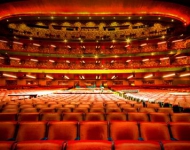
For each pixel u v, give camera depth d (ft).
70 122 11.09
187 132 10.53
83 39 96.12
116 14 88.79
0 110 18.61
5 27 89.10
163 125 10.78
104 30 100.17
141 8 80.74
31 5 76.64
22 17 86.94
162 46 94.27
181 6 73.46
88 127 10.95
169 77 89.86
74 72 96.37
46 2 74.79
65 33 99.76
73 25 99.04
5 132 10.51
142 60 100.07
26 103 23.26
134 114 14.32
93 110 17.07
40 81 97.60
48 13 86.99
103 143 7.25
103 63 103.96
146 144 7.18
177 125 10.77
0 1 68.28
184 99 28.55
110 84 102.12
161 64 95.09
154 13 85.81
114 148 7.09
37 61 98.53
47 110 17.52
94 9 83.25
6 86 80.02
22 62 93.66
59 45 100.27
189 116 13.96
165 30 93.20
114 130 10.89
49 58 97.04
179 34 83.35
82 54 96.99
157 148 7.11
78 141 7.39
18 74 88.89
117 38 94.99
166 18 87.35
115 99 30.63
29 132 10.60
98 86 102.42
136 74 98.27
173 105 24.09
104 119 14.03
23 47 93.61
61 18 91.81
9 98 34.68
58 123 10.96
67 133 10.69
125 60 101.71
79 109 17.26
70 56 96.58
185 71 82.33
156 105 21.12
